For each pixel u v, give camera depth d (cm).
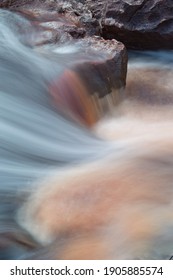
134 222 460
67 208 486
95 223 463
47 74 671
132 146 626
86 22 892
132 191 512
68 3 920
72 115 657
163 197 503
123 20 911
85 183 529
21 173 561
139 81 823
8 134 604
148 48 943
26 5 850
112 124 697
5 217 489
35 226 471
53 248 438
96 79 695
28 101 644
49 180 544
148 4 898
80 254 422
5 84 652
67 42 741
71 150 620
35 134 622
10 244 446
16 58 697
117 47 734
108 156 600
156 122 704
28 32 760
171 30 901
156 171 557
